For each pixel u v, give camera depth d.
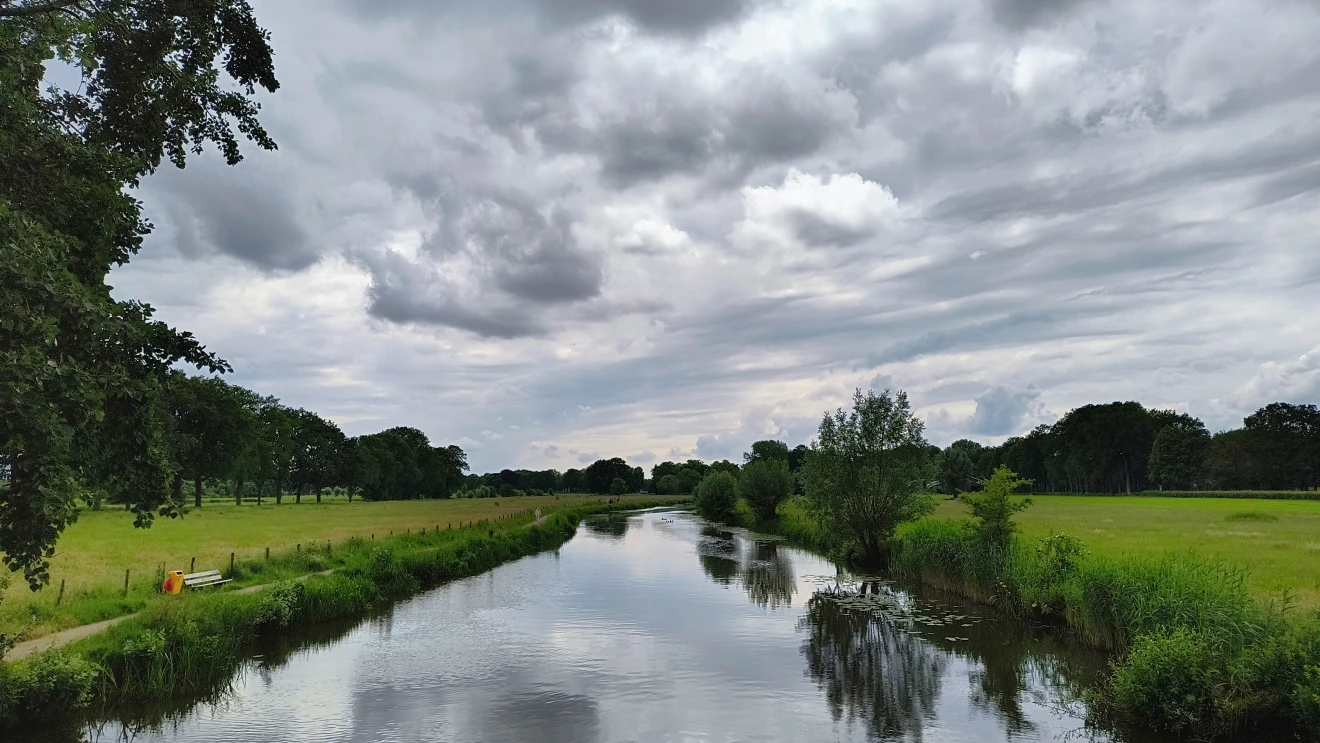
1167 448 122.31
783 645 21.06
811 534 53.69
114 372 12.78
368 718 14.85
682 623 24.22
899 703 15.71
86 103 14.53
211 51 15.21
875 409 37.09
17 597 21.19
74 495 10.91
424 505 114.62
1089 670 17.88
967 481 125.31
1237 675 12.73
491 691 16.67
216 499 134.12
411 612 26.30
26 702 13.55
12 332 10.20
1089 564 21.56
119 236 15.27
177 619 18.09
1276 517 52.22
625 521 89.19
